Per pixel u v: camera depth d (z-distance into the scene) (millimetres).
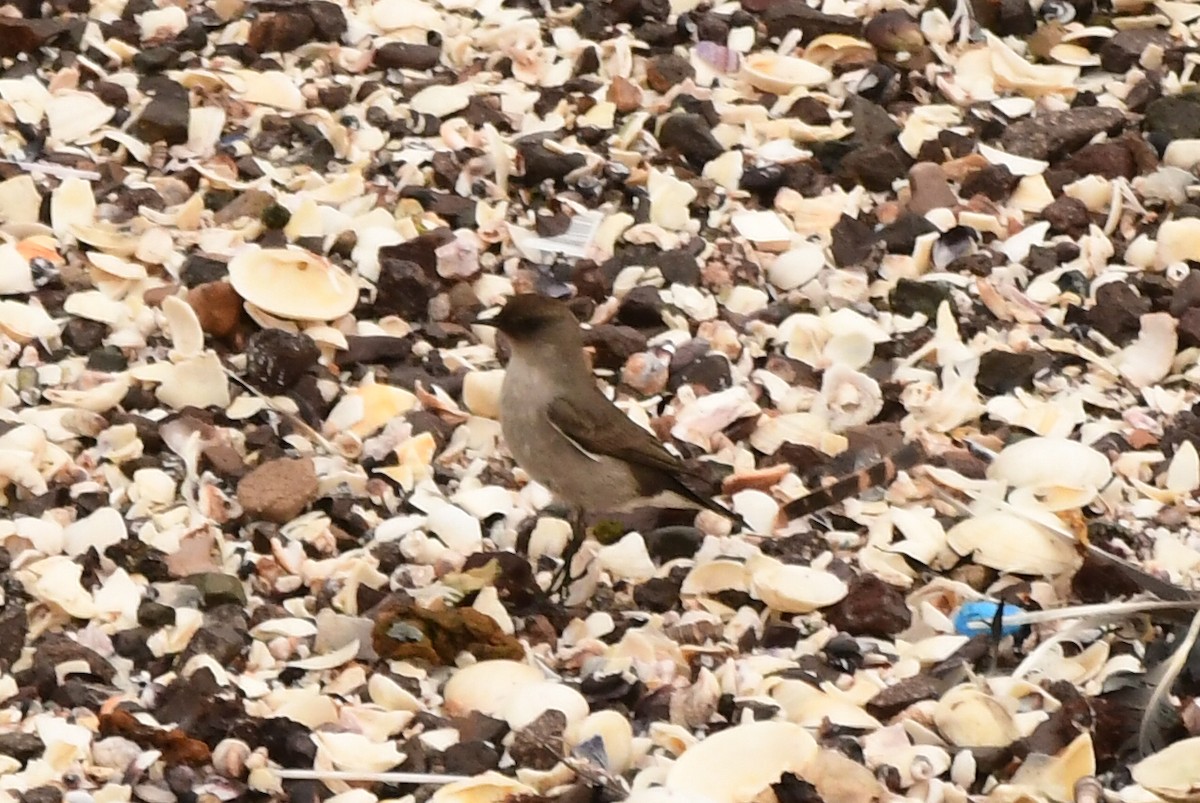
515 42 15547
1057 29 16047
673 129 14578
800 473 11734
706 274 13367
